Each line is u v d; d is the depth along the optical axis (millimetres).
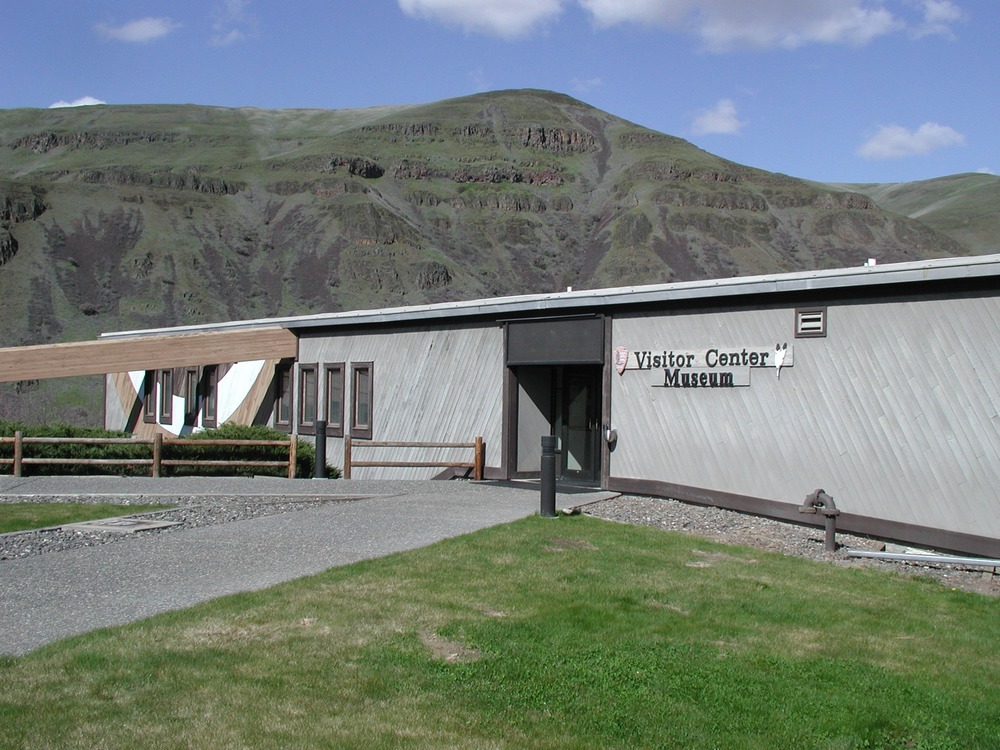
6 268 84875
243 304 91562
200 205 111062
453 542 9695
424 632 6641
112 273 90375
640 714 5402
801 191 138750
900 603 8289
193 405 24750
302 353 21641
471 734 5023
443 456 17422
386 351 19250
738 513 12898
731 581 8617
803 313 12234
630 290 14195
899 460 11195
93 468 16109
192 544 9586
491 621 6895
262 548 9383
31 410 57594
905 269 10992
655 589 8094
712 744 5070
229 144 177500
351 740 4855
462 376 17312
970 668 6527
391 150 155750
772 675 6121
